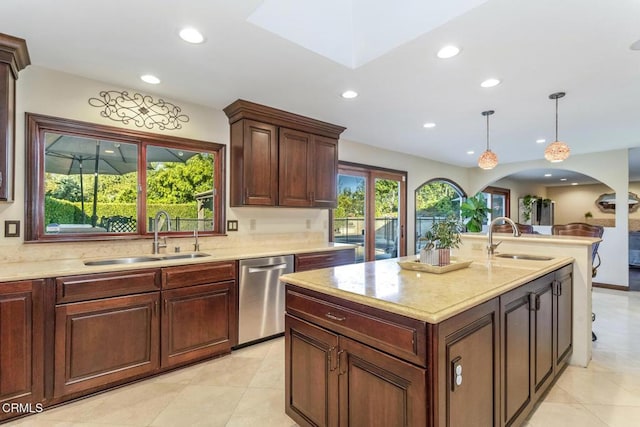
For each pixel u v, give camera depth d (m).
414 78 2.58
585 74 2.50
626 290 5.15
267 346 2.97
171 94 2.96
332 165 3.91
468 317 1.35
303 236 4.06
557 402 2.11
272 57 2.26
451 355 1.24
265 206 3.31
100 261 2.51
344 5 2.26
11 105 2.15
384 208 5.36
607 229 5.35
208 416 1.97
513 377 1.70
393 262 2.40
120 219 2.84
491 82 2.65
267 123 3.34
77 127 2.59
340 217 4.72
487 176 6.92
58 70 2.49
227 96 3.01
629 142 4.75
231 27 1.91
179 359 2.50
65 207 2.60
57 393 2.02
